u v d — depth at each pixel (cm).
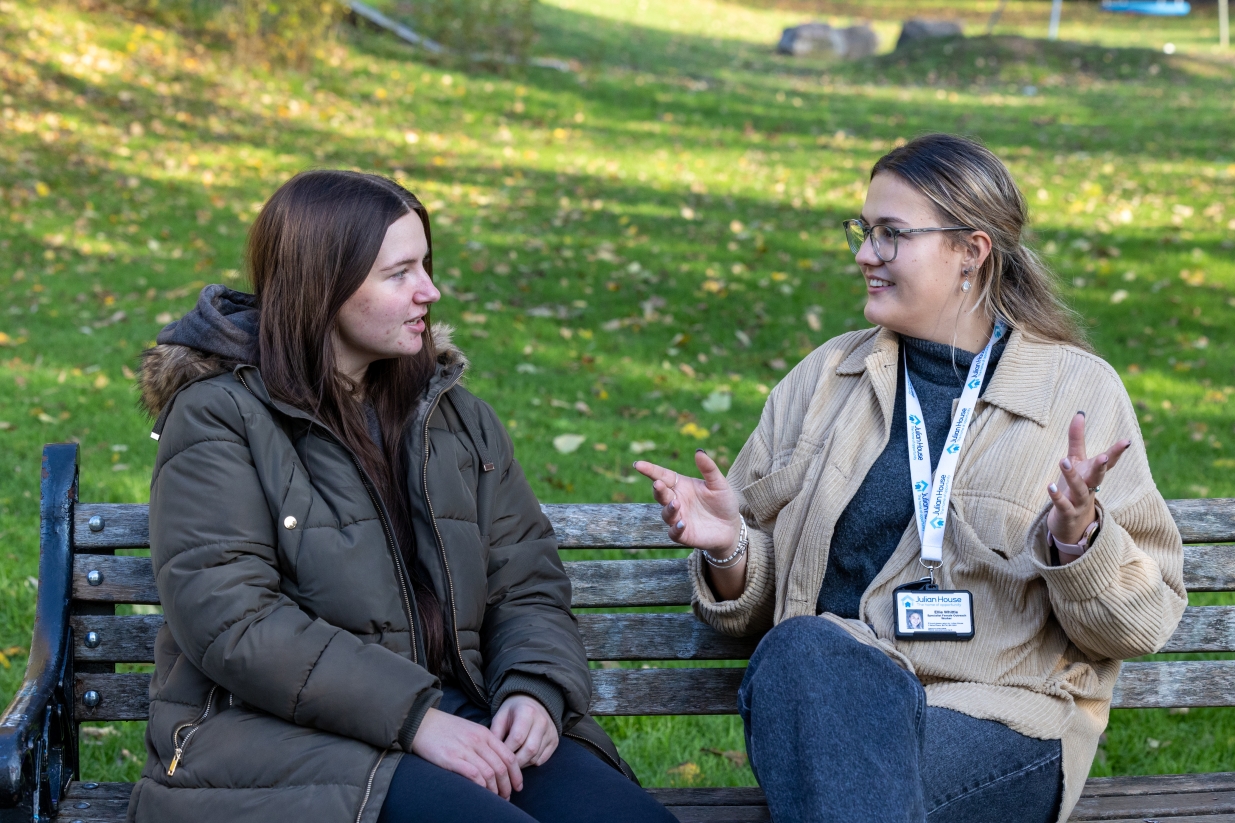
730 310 772
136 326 675
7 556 415
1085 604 209
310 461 224
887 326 243
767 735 200
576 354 674
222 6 1530
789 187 1178
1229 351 726
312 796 198
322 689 203
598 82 1705
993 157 239
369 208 226
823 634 204
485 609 241
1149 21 3419
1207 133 1553
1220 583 263
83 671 253
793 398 256
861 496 238
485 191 1070
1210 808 243
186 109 1196
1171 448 563
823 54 2497
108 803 238
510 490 247
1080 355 238
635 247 903
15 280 734
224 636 206
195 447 217
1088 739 224
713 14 3006
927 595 223
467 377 623
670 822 208
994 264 239
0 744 206
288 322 225
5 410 543
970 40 2366
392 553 222
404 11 1873
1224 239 973
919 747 197
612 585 263
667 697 261
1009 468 228
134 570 251
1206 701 264
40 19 1296
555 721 223
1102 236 988
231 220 906
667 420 590
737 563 236
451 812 194
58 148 1006
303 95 1339
